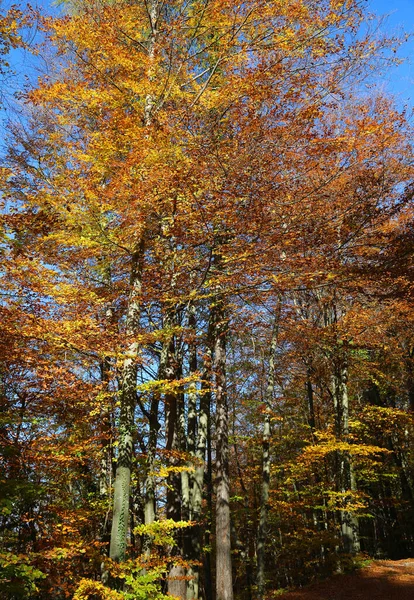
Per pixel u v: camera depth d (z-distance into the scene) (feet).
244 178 26.73
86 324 26.84
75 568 33.83
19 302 27.22
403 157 33.45
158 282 30.60
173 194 27.40
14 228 25.22
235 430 81.05
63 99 29.81
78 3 34.24
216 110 30.30
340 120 34.91
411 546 72.02
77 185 28.50
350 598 39.65
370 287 30.78
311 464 57.88
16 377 30.71
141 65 30.66
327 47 29.50
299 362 66.95
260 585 45.21
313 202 28.32
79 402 31.63
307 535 58.90
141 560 28.66
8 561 23.15
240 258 27.86
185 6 33.40
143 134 28.07
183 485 43.88
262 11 28.71
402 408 80.94
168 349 36.68
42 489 28.89
